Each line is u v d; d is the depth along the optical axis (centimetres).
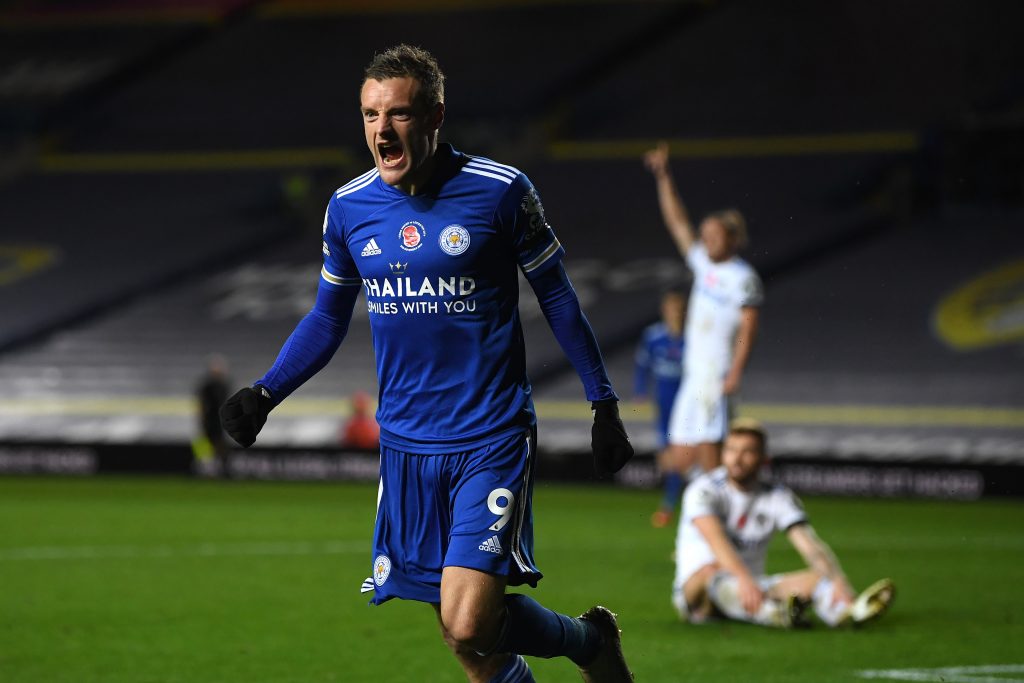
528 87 11262
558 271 1529
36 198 11431
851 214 9538
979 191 9312
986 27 10831
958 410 7675
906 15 11162
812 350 8312
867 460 6531
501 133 10875
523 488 1493
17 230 11006
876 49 10975
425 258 1483
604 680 1611
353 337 9125
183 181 11362
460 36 12000
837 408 7869
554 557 3928
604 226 9875
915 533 4709
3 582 3316
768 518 2678
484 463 1480
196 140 11762
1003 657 2305
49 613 2823
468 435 1490
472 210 1483
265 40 12631
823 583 2634
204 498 6203
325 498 6238
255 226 10694
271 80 12144
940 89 10406
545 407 8269
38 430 8862
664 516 4953
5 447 8000
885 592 2577
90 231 10862
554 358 8638
